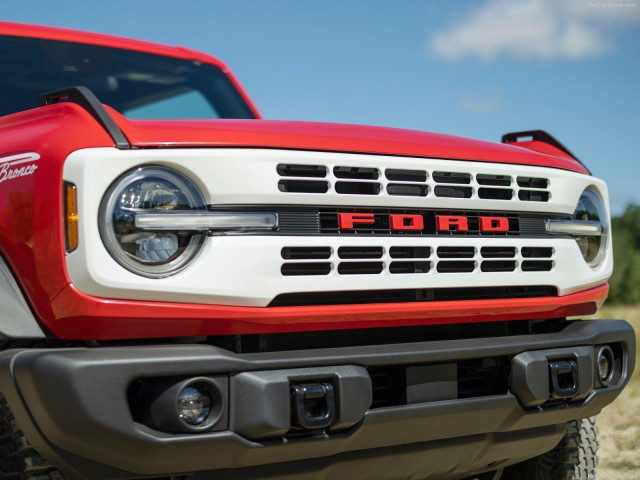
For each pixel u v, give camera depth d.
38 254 2.21
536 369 2.70
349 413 2.31
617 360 3.09
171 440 2.10
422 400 2.54
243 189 2.29
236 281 2.26
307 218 2.40
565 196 2.97
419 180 2.63
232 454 2.19
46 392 2.03
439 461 2.72
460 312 2.68
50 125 2.35
